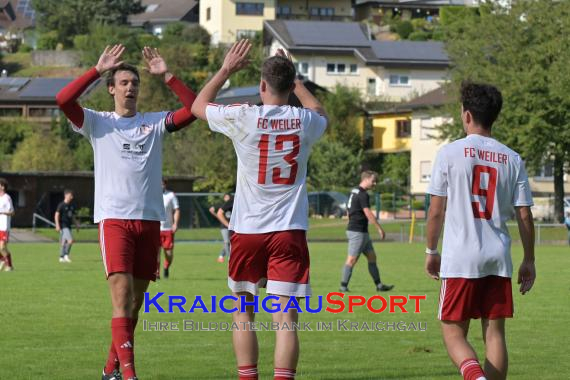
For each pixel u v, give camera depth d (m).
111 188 25.95
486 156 22.38
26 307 45.75
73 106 25.80
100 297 50.69
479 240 22.06
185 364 30.02
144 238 26.12
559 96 146.62
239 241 22.44
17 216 171.00
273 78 22.28
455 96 164.12
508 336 36.69
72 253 100.12
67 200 84.38
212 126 22.64
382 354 32.09
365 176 53.53
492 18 155.62
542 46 149.75
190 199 149.62
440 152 22.50
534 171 156.75
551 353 32.53
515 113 149.88
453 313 22.20
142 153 26.22
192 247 117.69
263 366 29.66
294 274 22.23
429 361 30.61
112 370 25.86
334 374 28.23
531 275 23.30
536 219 174.88
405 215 186.12
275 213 22.20
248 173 22.28
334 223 166.50
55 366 29.55
